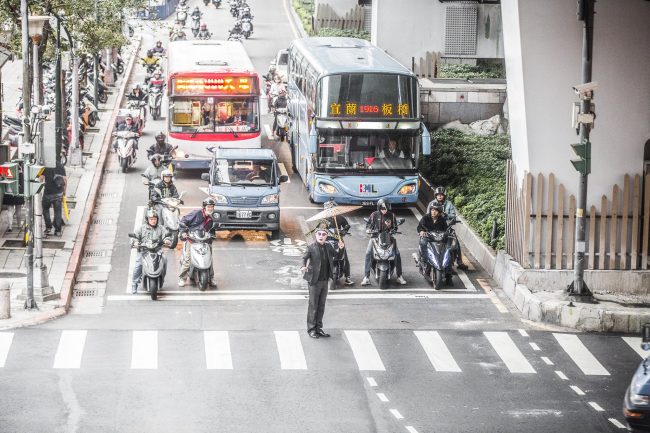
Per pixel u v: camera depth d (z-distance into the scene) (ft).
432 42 191.72
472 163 142.72
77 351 86.89
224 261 114.83
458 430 72.95
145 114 182.19
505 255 108.27
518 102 104.58
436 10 190.80
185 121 148.97
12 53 137.39
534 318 98.58
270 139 176.04
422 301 103.35
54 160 116.98
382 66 133.49
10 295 98.32
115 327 93.45
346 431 72.23
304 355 87.51
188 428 72.18
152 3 315.58
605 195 103.96
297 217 132.46
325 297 91.91
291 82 162.40
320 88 130.62
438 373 84.43
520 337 93.71
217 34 288.71
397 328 95.09
